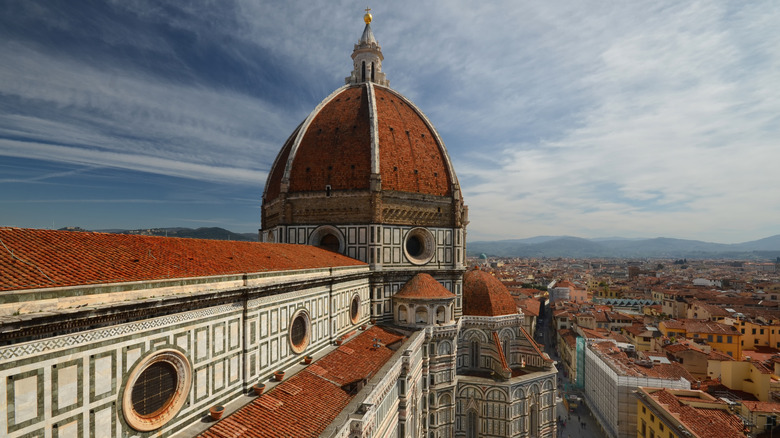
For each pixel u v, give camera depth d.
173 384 31.16
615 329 154.38
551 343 179.50
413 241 83.75
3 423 20.12
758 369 84.19
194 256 39.22
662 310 178.12
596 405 103.81
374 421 41.56
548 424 82.62
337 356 52.59
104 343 25.25
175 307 30.22
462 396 78.25
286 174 81.50
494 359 82.69
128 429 26.86
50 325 22.02
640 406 72.50
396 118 87.75
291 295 46.72
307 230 79.56
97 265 28.06
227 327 36.03
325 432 34.31
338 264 62.00
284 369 45.16
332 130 83.50
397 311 75.25
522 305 153.88
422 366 70.50
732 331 123.75
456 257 85.94
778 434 67.56
